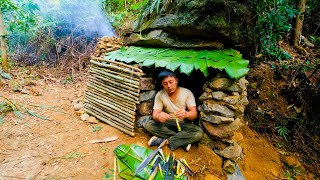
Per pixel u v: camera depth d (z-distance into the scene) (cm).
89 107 345
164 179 242
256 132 399
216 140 279
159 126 285
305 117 415
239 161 303
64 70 550
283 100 437
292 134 409
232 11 287
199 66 259
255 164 327
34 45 581
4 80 432
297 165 354
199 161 272
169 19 316
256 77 434
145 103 312
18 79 457
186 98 285
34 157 258
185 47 314
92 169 250
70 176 239
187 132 277
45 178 234
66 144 281
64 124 320
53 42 577
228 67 246
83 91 443
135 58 315
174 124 288
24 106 351
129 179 241
